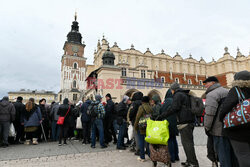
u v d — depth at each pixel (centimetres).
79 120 862
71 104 918
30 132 796
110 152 608
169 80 4206
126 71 3156
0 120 721
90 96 2717
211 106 337
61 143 786
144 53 4169
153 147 405
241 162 256
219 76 4638
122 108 665
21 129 849
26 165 467
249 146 257
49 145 753
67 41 5750
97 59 4084
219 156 333
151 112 500
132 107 579
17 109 811
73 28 6347
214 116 341
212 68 4875
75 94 5188
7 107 736
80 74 5597
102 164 470
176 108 412
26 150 648
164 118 430
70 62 5566
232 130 266
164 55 4397
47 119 909
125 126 701
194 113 428
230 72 4366
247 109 244
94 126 694
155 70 4138
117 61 3778
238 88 265
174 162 482
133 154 580
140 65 3288
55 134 911
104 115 689
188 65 4650
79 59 5706
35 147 707
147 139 397
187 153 415
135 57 4009
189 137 418
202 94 3058
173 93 485
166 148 394
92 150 639
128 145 745
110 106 751
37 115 793
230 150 325
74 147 699
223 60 4594
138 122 505
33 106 783
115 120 813
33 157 545
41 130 917
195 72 4672
